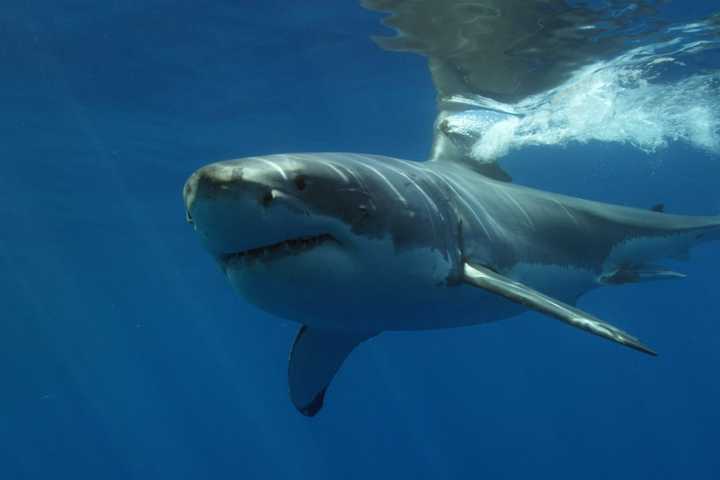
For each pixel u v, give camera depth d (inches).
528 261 209.3
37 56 495.5
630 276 266.5
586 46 387.2
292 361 195.3
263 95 587.8
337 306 139.4
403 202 146.3
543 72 419.2
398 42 447.5
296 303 132.6
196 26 453.4
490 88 432.1
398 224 142.3
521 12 350.3
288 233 121.1
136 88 562.6
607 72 427.8
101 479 4608.8
